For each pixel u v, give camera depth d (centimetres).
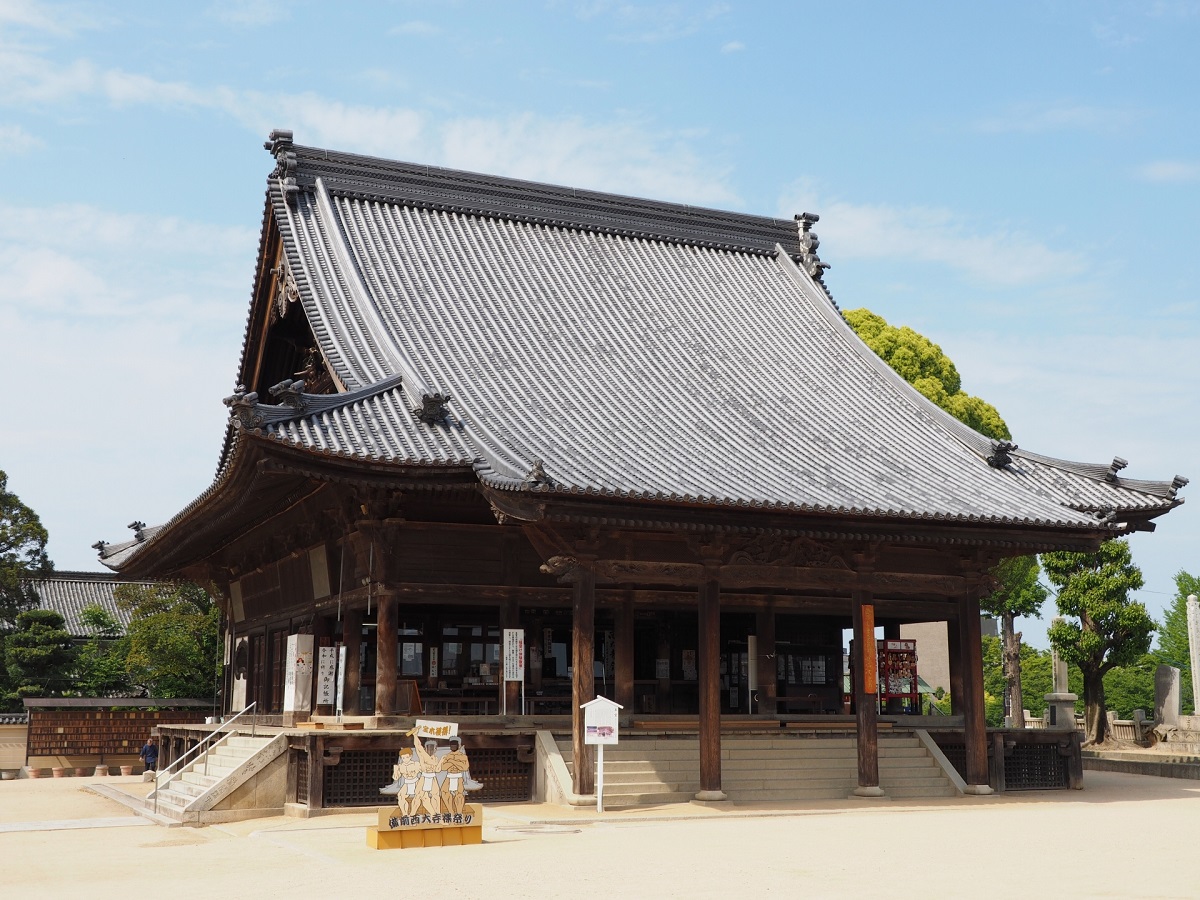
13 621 5669
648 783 2581
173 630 5209
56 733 4853
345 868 1602
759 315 3997
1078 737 3081
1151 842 1747
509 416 2864
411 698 2662
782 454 2981
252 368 3953
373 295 3394
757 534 2638
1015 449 3253
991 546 2869
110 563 4200
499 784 2597
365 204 3856
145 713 5000
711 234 4309
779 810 2402
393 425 2652
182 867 1711
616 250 4109
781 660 3756
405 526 2708
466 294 3578
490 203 4022
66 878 1653
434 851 1755
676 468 2652
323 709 2870
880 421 3416
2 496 5641
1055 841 1764
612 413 3053
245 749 2731
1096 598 4806
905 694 3706
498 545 2791
